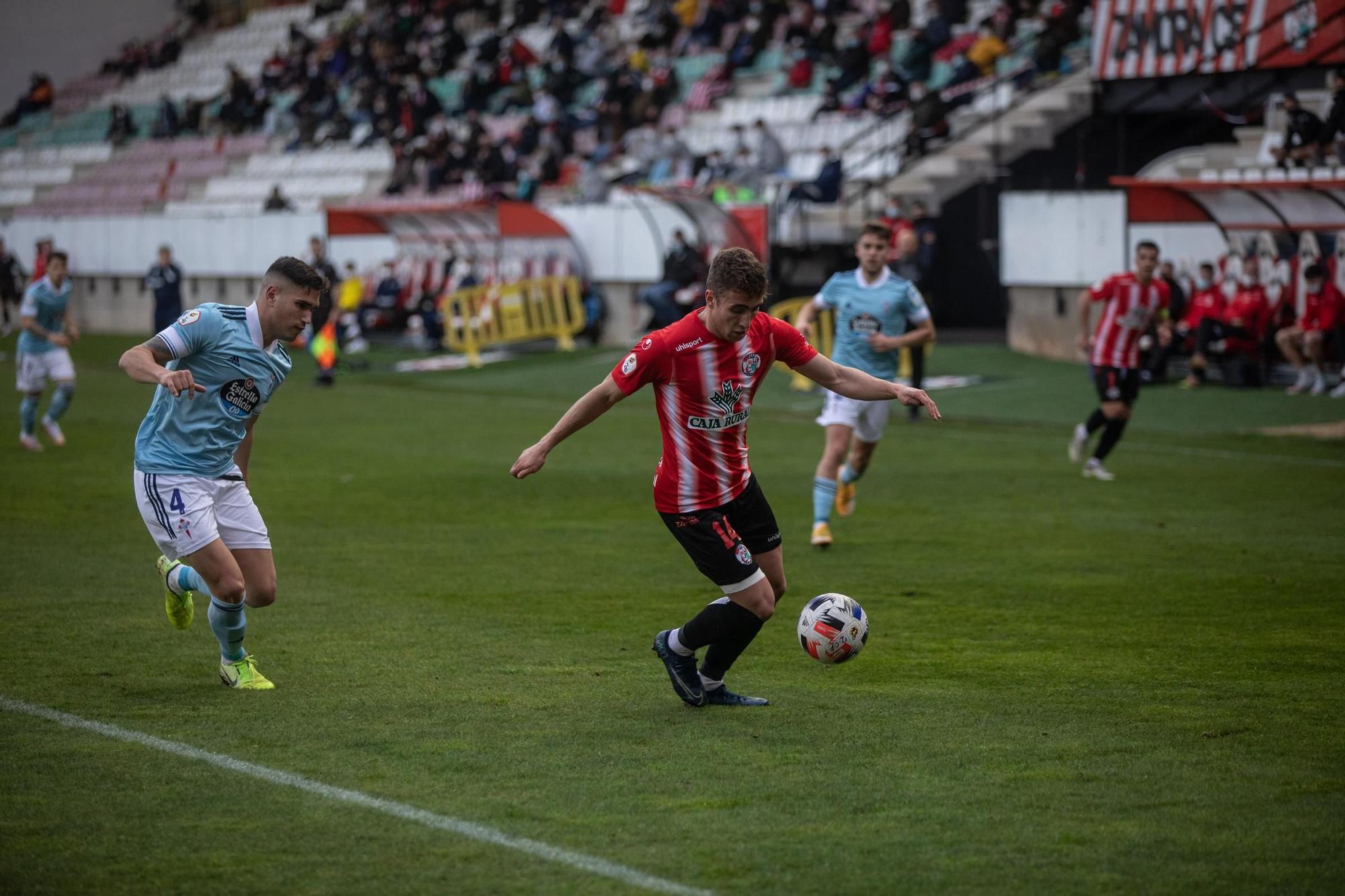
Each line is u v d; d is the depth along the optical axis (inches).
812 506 995.3
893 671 569.0
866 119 2341.3
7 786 428.5
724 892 350.3
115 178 3622.0
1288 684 543.2
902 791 422.9
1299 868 365.1
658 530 905.5
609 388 484.1
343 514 965.8
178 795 421.1
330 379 1914.4
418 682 549.3
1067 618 661.9
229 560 518.3
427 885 355.9
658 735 480.1
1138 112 1987.0
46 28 4190.5
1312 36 1731.1
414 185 2837.1
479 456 1255.5
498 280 2295.8
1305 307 1462.8
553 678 556.7
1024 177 2202.3
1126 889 353.1
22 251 3233.3
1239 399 1478.8
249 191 3211.1
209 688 539.8
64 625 645.3
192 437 515.8
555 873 362.3
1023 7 2285.9
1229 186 1494.8
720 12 2819.9
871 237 869.2
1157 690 537.3
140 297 2984.7
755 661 589.0
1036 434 1363.2
